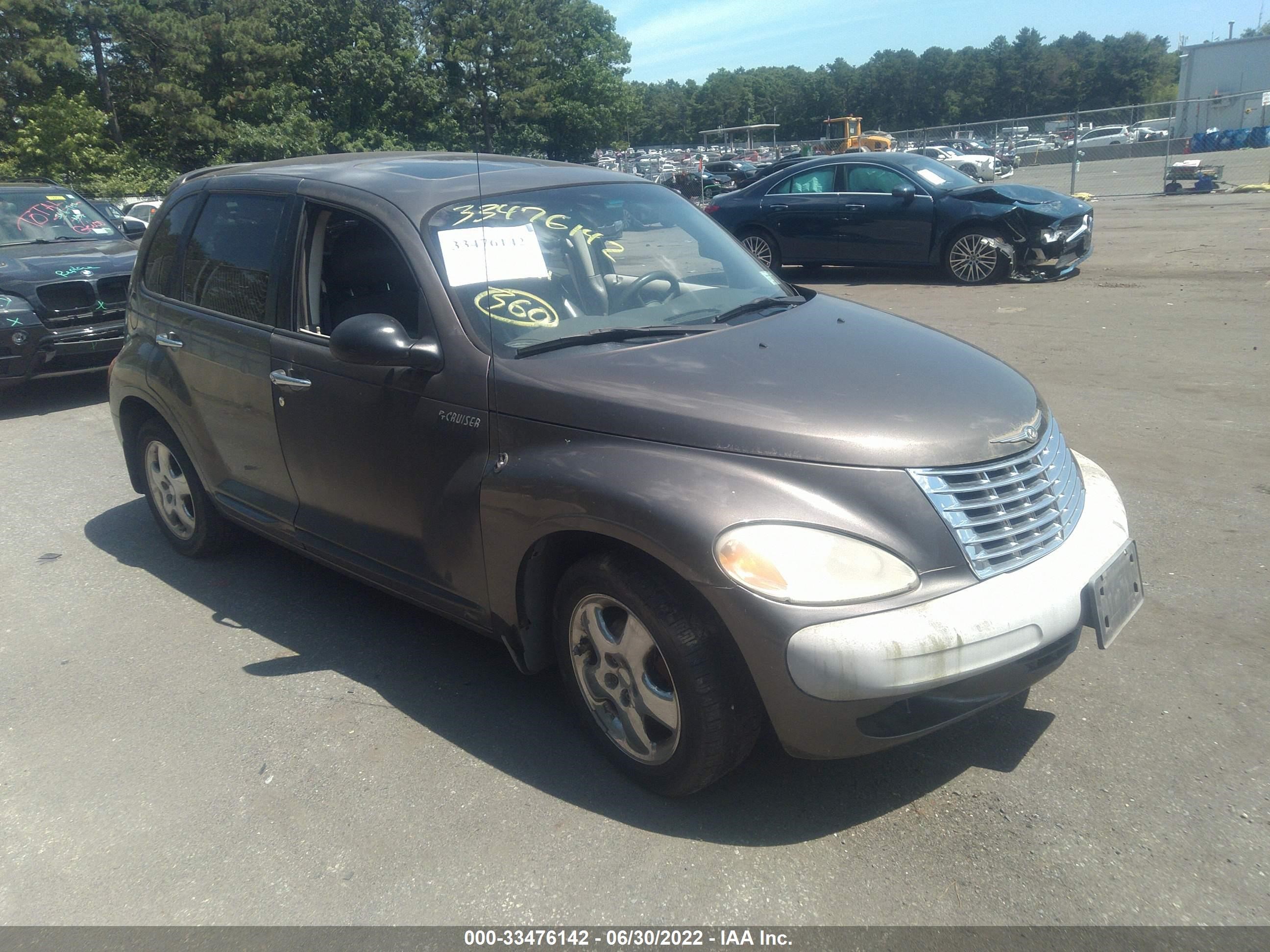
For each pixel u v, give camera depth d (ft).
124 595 15.61
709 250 14.02
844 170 44.21
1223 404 22.53
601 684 10.42
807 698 8.58
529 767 10.76
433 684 12.59
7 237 29.63
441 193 12.54
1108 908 8.49
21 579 16.39
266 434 13.57
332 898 8.95
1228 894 8.59
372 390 11.84
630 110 230.68
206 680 12.90
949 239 41.45
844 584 8.61
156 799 10.50
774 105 483.10
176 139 154.92
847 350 11.05
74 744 11.58
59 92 119.55
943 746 10.84
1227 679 11.82
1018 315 33.91
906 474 9.04
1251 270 39.24
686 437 9.42
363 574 12.71
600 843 9.53
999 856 9.16
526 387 10.42
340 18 192.65
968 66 436.35
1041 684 11.98
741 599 8.63
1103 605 9.76
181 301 15.20
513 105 207.21
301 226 13.17
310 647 13.66
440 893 8.96
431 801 10.25
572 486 9.64
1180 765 10.33
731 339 11.23
